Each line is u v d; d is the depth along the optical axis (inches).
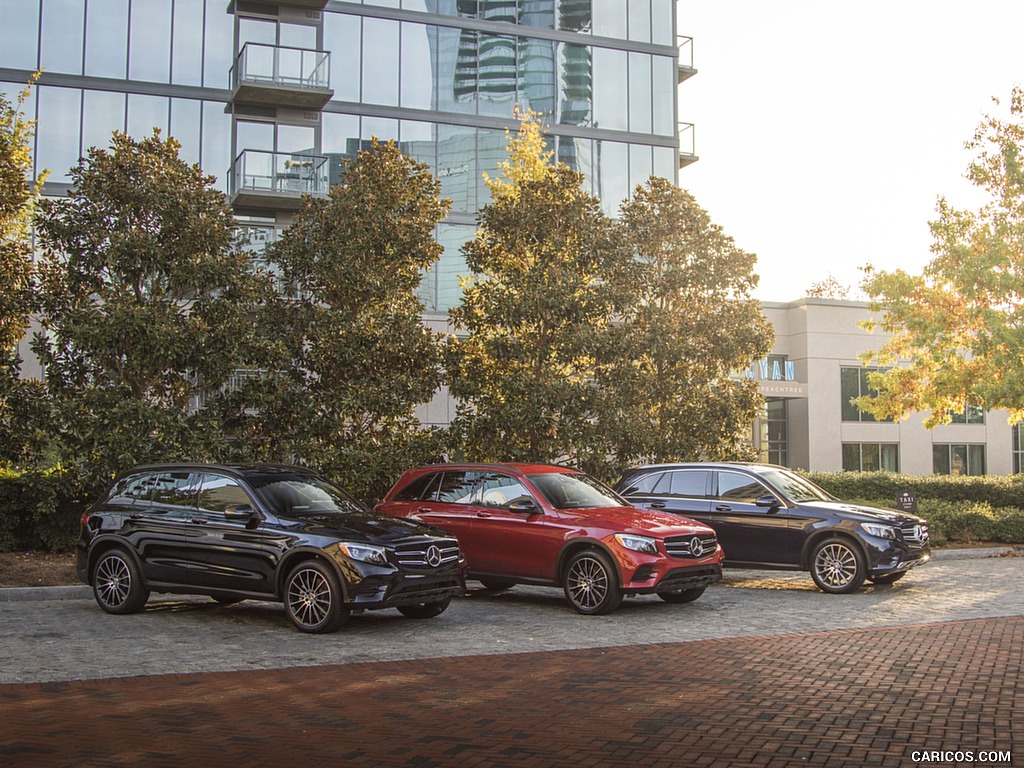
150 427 615.8
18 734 248.7
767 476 573.3
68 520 637.3
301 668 333.4
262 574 415.8
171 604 490.3
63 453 619.2
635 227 773.9
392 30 1274.6
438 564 422.6
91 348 611.2
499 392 713.6
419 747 237.9
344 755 231.3
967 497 902.4
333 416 666.2
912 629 409.1
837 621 436.8
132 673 323.9
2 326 642.2
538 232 720.3
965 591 538.0
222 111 1235.2
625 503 521.0
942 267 940.6
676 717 266.1
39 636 393.4
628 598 523.8
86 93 1186.6
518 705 280.4
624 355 713.0
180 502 448.8
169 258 639.1
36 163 1157.1
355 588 395.9
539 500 488.4
